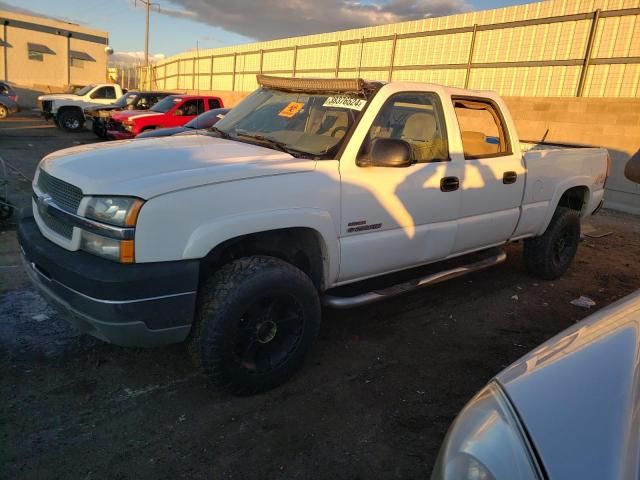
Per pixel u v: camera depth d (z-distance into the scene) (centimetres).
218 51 2962
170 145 353
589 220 945
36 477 245
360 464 266
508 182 455
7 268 504
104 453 264
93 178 278
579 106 1182
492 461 137
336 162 335
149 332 272
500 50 1424
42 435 274
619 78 1172
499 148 467
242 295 289
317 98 389
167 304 270
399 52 1733
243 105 443
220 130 420
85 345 369
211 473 254
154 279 263
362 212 347
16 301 431
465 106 446
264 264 304
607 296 532
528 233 509
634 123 1082
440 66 1600
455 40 1544
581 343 172
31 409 295
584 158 549
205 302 291
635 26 1134
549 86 1316
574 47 1252
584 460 123
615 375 148
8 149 1380
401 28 1709
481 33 1467
